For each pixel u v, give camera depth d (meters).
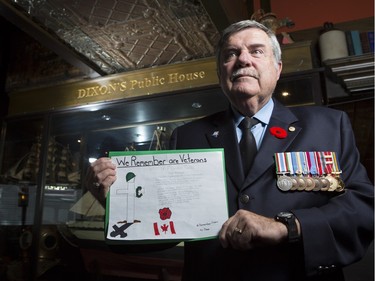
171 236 0.81
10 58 2.75
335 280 0.81
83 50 2.15
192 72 2.16
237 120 1.06
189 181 0.85
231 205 0.88
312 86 1.83
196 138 1.07
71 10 1.74
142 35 1.98
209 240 0.88
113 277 2.00
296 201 0.84
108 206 0.85
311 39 2.10
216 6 1.67
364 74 1.82
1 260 2.33
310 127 0.97
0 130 2.78
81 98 2.39
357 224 0.77
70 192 2.37
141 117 2.39
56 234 2.25
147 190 0.85
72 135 2.56
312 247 0.72
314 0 2.17
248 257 0.81
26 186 2.45
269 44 1.03
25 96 2.58
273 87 1.01
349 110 1.96
